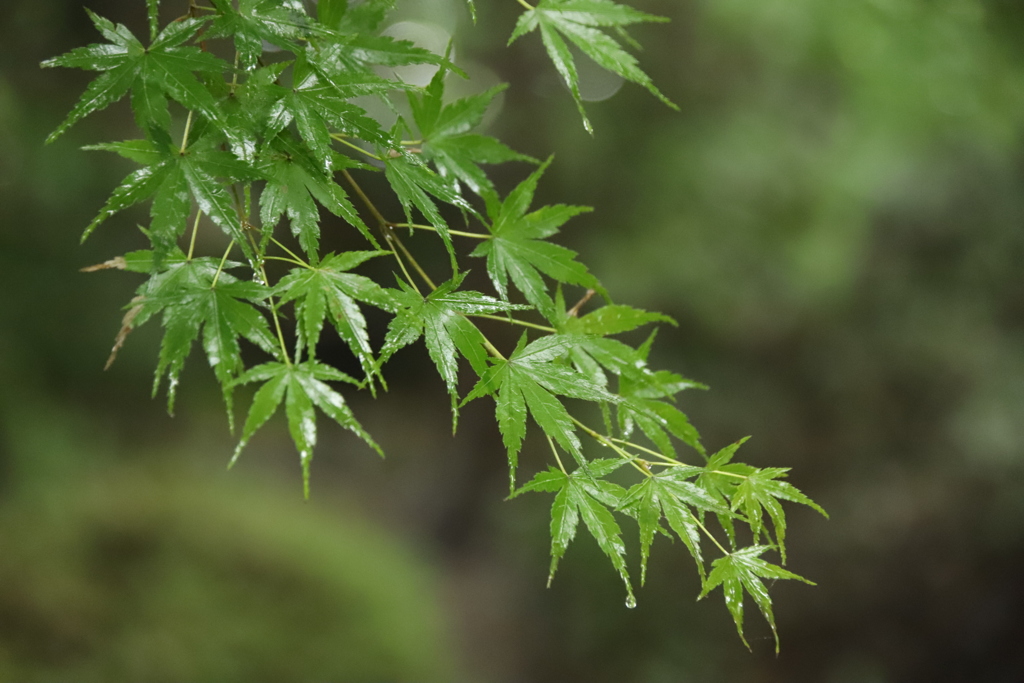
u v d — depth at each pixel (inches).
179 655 203.6
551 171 364.5
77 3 259.8
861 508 350.9
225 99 50.1
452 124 65.5
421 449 479.2
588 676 313.6
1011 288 361.7
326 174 49.7
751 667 314.2
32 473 255.6
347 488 430.6
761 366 368.8
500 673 303.3
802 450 365.4
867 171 314.5
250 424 47.0
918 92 177.6
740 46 278.4
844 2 175.8
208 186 47.4
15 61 257.3
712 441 353.4
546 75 366.0
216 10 49.5
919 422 363.3
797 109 318.7
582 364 62.6
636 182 357.4
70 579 207.5
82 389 323.0
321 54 50.4
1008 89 164.9
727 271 344.5
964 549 333.4
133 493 258.5
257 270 49.2
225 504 274.1
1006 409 345.4
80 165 269.4
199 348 404.2
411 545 393.1
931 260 363.3
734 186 332.5
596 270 351.6
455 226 363.9
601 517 52.8
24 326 296.0
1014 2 151.7
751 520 54.6
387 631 258.1
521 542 362.9
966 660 313.9
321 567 262.8
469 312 52.1
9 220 278.5
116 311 324.8
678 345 360.8
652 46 332.5
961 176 327.6
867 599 329.7
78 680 185.9
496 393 53.7
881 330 366.9
